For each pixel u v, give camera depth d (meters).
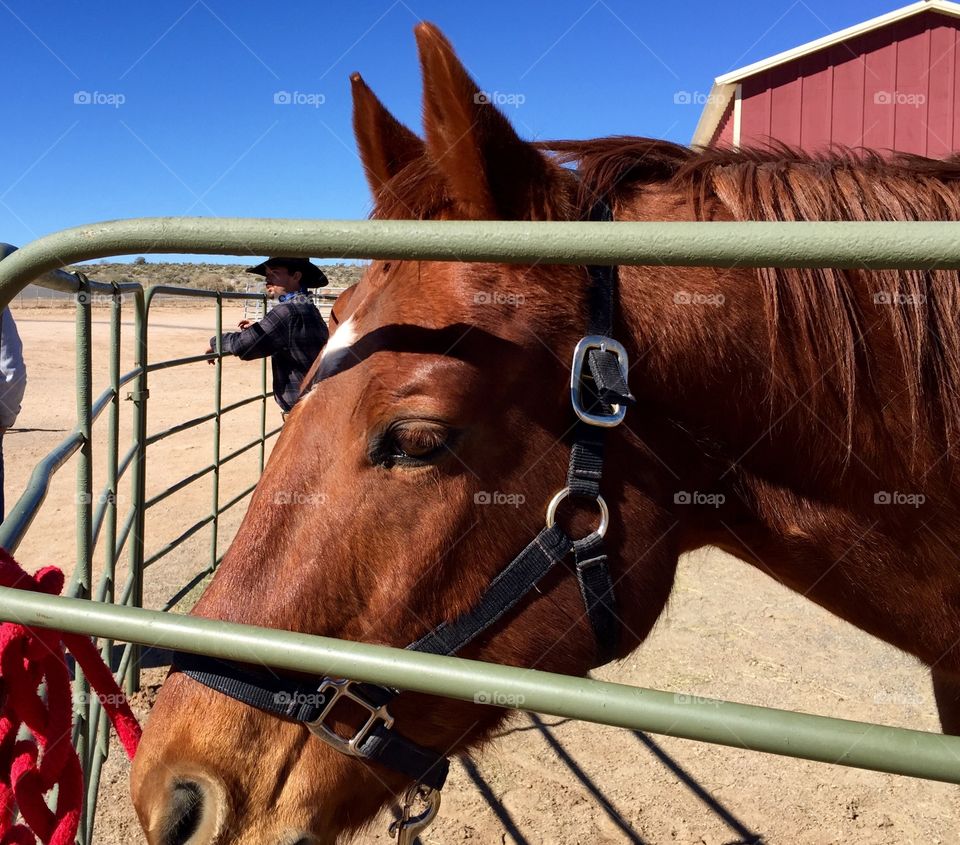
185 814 1.29
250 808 1.32
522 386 1.33
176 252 0.99
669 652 4.16
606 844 2.89
